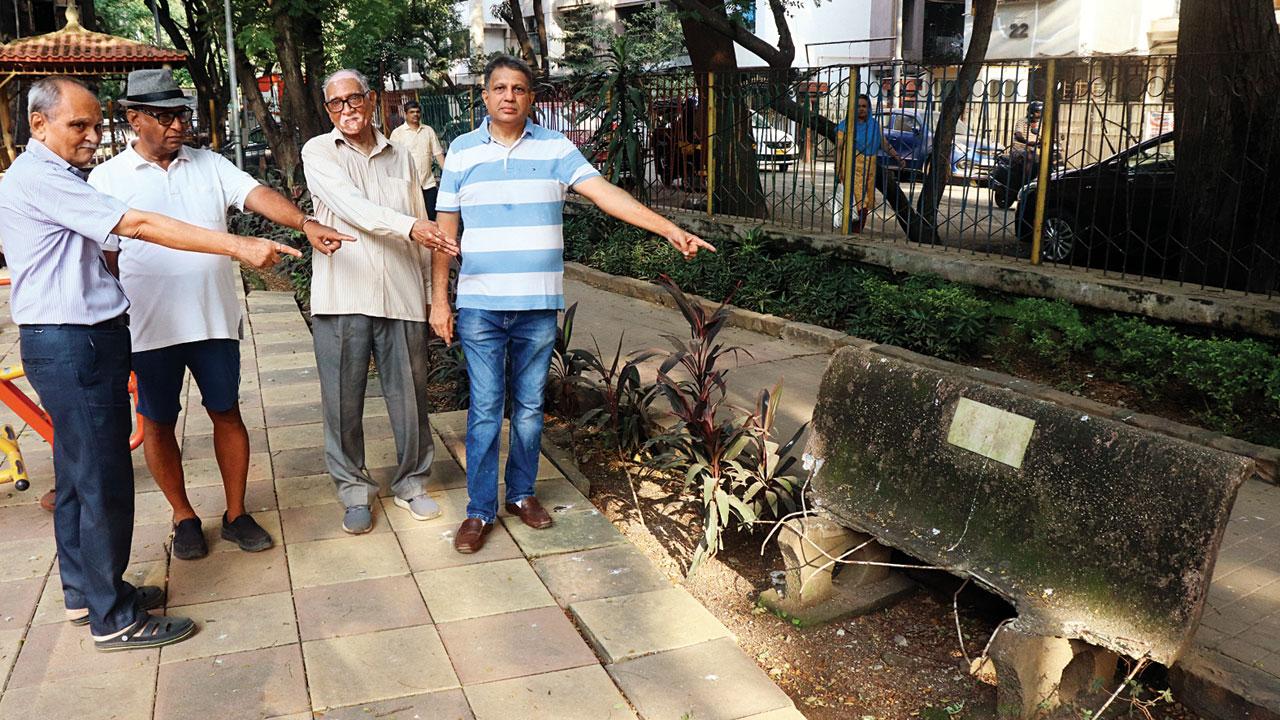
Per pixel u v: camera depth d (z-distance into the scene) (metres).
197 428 5.63
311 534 4.25
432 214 11.52
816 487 3.83
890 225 9.80
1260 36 6.54
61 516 3.37
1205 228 6.85
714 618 3.61
